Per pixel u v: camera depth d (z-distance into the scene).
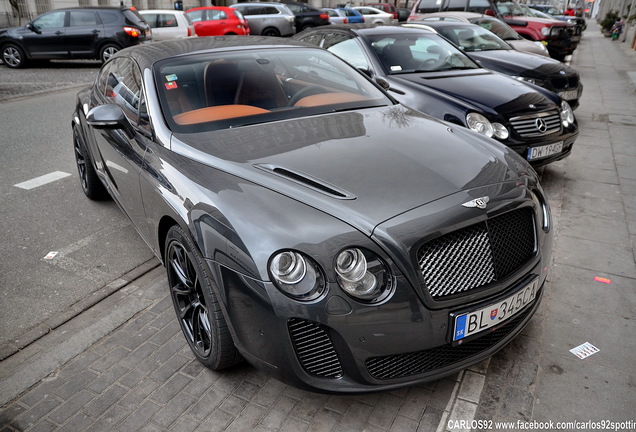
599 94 9.72
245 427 2.22
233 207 2.12
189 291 2.51
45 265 3.64
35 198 4.84
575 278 3.32
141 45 3.78
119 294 3.28
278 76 3.30
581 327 2.82
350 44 5.82
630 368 2.50
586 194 4.74
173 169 2.51
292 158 2.43
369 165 2.35
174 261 2.61
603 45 20.28
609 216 4.26
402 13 29.31
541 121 4.46
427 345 2.02
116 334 2.87
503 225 2.20
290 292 1.91
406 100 4.90
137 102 3.17
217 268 2.08
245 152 2.52
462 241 2.07
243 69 3.26
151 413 2.30
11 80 12.02
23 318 3.05
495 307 2.11
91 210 4.56
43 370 2.59
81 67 14.41
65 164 5.80
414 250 1.95
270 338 1.97
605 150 6.09
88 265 3.64
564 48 11.95
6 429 2.24
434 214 2.04
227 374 2.53
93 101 4.10
